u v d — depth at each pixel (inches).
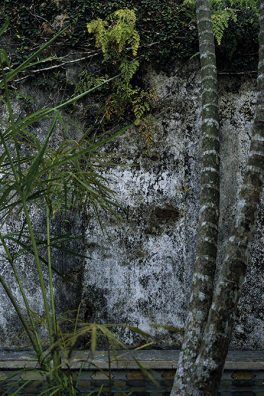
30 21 165.2
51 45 163.9
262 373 138.9
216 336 99.1
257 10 159.6
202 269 109.3
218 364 98.5
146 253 158.2
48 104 163.6
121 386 137.2
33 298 157.8
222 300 100.4
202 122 120.6
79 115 163.6
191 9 160.9
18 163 96.8
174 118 161.9
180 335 154.7
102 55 163.2
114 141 162.4
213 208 113.3
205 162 116.7
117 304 157.0
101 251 158.7
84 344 153.8
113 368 138.3
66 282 157.9
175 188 159.8
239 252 102.5
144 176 160.9
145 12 162.9
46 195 115.4
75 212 159.6
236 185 158.4
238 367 139.3
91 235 159.3
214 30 154.3
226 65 162.1
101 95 163.0
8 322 156.8
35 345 95.9
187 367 102.5
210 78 123.3
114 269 158.1
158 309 156.2
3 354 151.5
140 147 161.9
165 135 161.6
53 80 163.8
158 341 154.9
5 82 93.7
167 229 158.6
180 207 159.0
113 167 161.5
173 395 101.5
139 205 160.1
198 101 161.6
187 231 157.8
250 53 161.6
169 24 162.1
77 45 163.9
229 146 160.1
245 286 155.0
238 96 161.8
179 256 157.2
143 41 162.1
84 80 163.2
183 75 162.7
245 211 104.8
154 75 163.3
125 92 160.9
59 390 90.8
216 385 98.4
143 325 155.9
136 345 144.0
